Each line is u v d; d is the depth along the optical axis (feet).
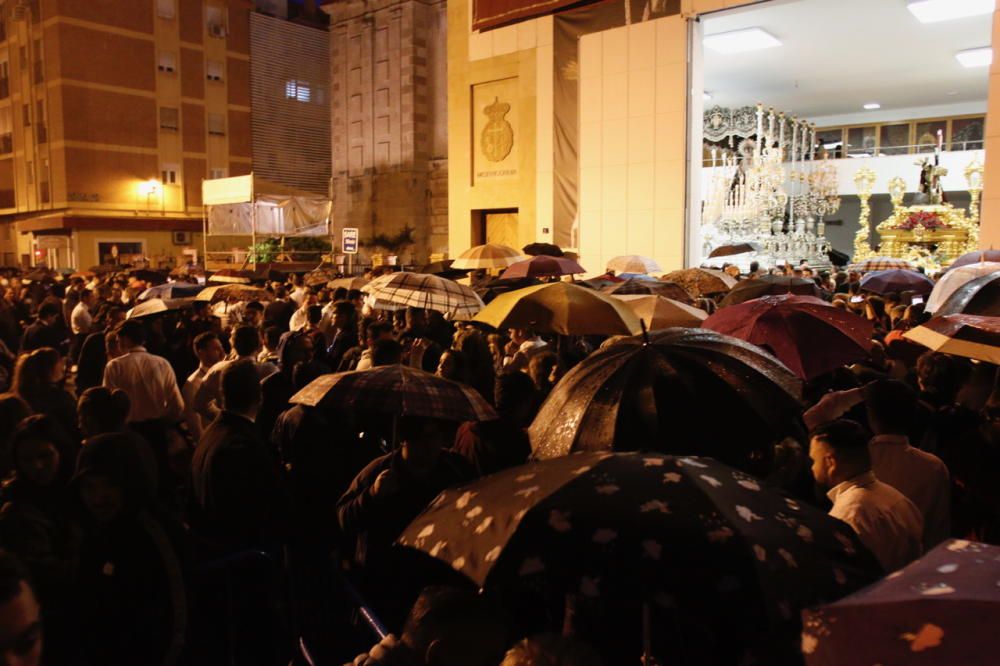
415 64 120.57
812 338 15.96
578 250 69.00
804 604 5.48
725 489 6.26
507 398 13.07
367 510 11.20
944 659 3.65
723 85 98.84
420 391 11.69
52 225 122.62
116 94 127.54
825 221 116.16
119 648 9.74
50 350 18.60
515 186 73.46
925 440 14.96
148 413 19.86
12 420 14.26
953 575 4.18
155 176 132.26
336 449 15.80
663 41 62.75
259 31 142.82
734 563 5.50
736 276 47.50
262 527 13.46
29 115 130.21
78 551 10.52
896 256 89.25
